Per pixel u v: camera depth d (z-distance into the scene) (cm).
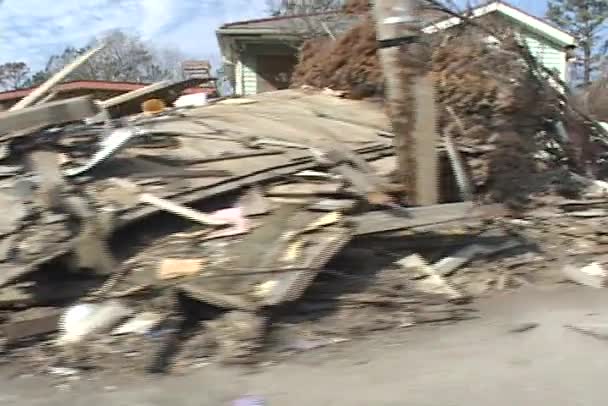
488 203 897
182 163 792
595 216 901
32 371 516
